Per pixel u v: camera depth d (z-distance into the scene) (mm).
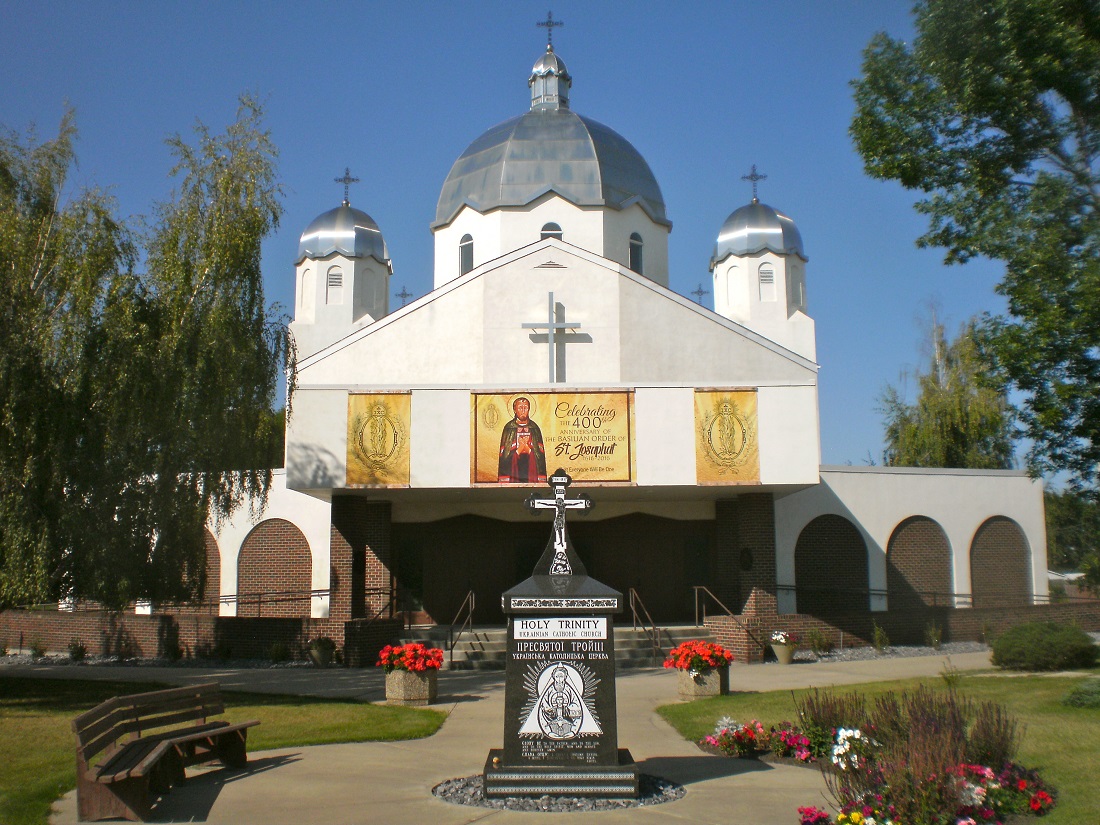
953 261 14836
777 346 25250
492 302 25156
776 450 21719
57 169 18594
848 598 27531
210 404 18906
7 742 12625
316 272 33375
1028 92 13266
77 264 17375
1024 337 13688
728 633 23328
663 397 21922
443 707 15516
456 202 31734
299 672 21156
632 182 31922
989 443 43406
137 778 8570
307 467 21719
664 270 32125
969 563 29031
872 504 28203
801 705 12766
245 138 20984
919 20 13812
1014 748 9945
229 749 10688
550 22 35781
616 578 26531
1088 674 17641
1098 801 8844
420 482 21734
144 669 22281
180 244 19797
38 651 25312
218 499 20234
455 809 8836
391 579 26078
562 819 8469
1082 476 14859
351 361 25344
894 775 8234
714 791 9531
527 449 21797
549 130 32094
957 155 14359
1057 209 13570
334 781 10031
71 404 16641
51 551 16234
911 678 18297
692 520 26578
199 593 20375
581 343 24891
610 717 9344
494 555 26547
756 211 33875
